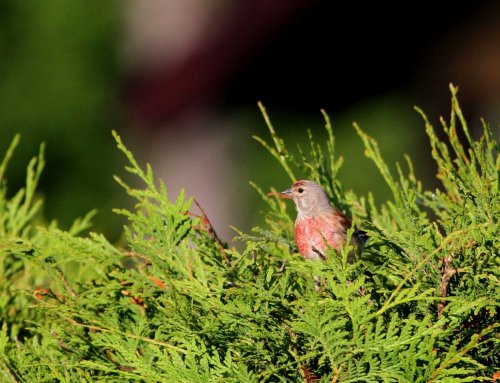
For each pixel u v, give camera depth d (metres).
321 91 32.25
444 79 33.06
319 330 6.40
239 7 35.94
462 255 6.95
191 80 35.22
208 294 7.07
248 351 6.74
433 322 6.87
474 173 7.69
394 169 28.47
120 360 7.11
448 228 7.08
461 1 32.72
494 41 32.81
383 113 31.22
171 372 6.74
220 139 33.88
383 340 6.34
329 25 32.47
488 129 8.21
